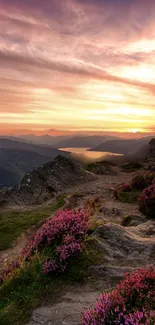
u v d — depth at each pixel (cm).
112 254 1045
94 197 3328
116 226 1210
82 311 764
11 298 885
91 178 4478
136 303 627
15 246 2002
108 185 4041
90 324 602
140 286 664
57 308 794
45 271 944
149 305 605
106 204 2900
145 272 743
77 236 1099
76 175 4375
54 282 920
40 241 1106
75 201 3212
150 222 1596
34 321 750
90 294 845
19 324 748
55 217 1234
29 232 2270
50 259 983
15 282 951
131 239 1149
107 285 880
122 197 3039
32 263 1011
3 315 789
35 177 3778
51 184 3769
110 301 628
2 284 989
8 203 3231
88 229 1180
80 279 921
